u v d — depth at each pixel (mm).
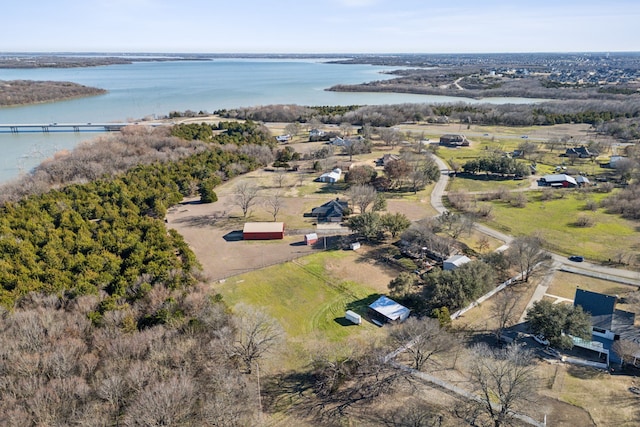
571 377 50500
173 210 106812
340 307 65812
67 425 38219
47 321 51000
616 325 56469
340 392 49062
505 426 43031
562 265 77312
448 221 88000
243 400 44375
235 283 72500
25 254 71250
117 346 47656
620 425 43438
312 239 87250
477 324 61250
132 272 66500
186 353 47969
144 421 38312
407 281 66125
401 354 55250
